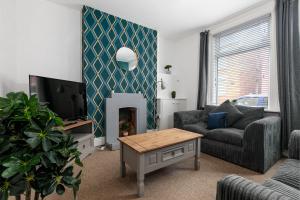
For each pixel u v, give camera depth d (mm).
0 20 2045
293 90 2365
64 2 2760
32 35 2553
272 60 2703
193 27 3707
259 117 2600
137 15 3215
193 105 4082
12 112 667
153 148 1622
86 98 2906
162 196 1577
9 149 632
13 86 2301
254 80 3047
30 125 667
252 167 2039
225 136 2338
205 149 2611
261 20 2902
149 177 1923
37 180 664
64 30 2859
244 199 690
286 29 2414
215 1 2703
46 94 2164
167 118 3953
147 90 3852
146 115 3703
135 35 3576
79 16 3008
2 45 2078
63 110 2418
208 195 1588
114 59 3309
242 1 2697
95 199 1531
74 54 2971
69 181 737
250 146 2049
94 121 3105
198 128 2797
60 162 712
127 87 3516
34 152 658
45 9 2670
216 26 3539
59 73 2820
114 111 3209
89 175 1980
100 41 3117
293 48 2379
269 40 2811
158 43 4203
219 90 3643
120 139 1909
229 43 3432
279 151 2373
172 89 4406
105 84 3215
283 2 2457
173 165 2229
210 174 1982
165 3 2783
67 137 778
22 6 2453
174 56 4543
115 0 2715
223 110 2961
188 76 4199
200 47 3754
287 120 2400
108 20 3184
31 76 1998
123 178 1911
